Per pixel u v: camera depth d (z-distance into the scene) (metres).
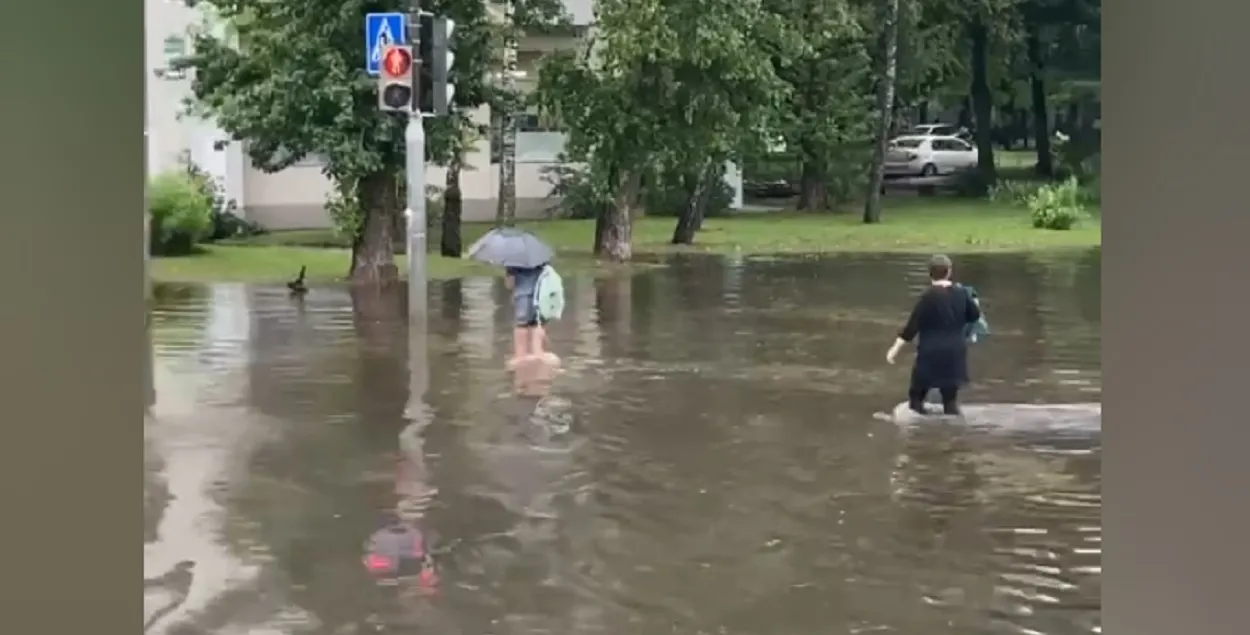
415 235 11.91
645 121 17.34
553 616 4.79
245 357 10.34
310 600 4.95
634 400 8.83
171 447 7.46
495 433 7.86
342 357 10.34
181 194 17.70
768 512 6.20
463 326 11.91
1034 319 12.06
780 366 9.98
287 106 14.49
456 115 15.43
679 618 4.76
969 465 7.05
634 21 16.66
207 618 4.75
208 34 16.50
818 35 18.73
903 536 5.79
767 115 18.12
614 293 14.26
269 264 16.69
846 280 15.16
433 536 5.82
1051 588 5.10
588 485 6.71
